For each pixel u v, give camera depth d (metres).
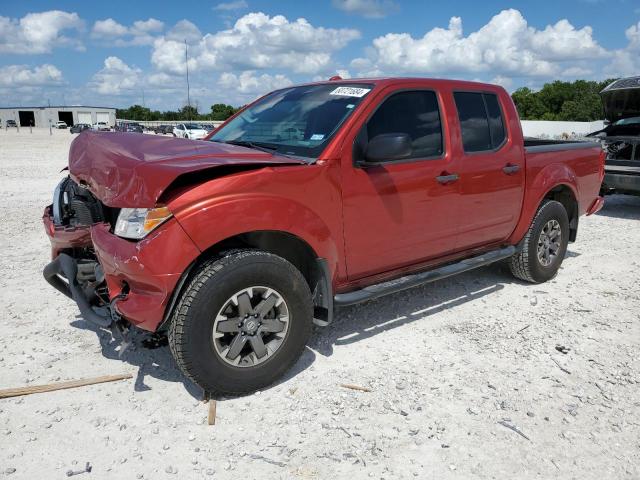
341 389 3.36
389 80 3.90
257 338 3.21
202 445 2.82
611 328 4.33
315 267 3.48
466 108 4.40
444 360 3.75
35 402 3.18
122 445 2.81
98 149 3.45
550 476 2.62
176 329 2.97
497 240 4.89
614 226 8.38
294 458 2.73
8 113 111.00
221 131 4.53
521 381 3.48
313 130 3.73
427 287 5.26
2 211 9.12
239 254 3.09
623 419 3.08
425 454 2.76
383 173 3.72
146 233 2.90
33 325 4.25
